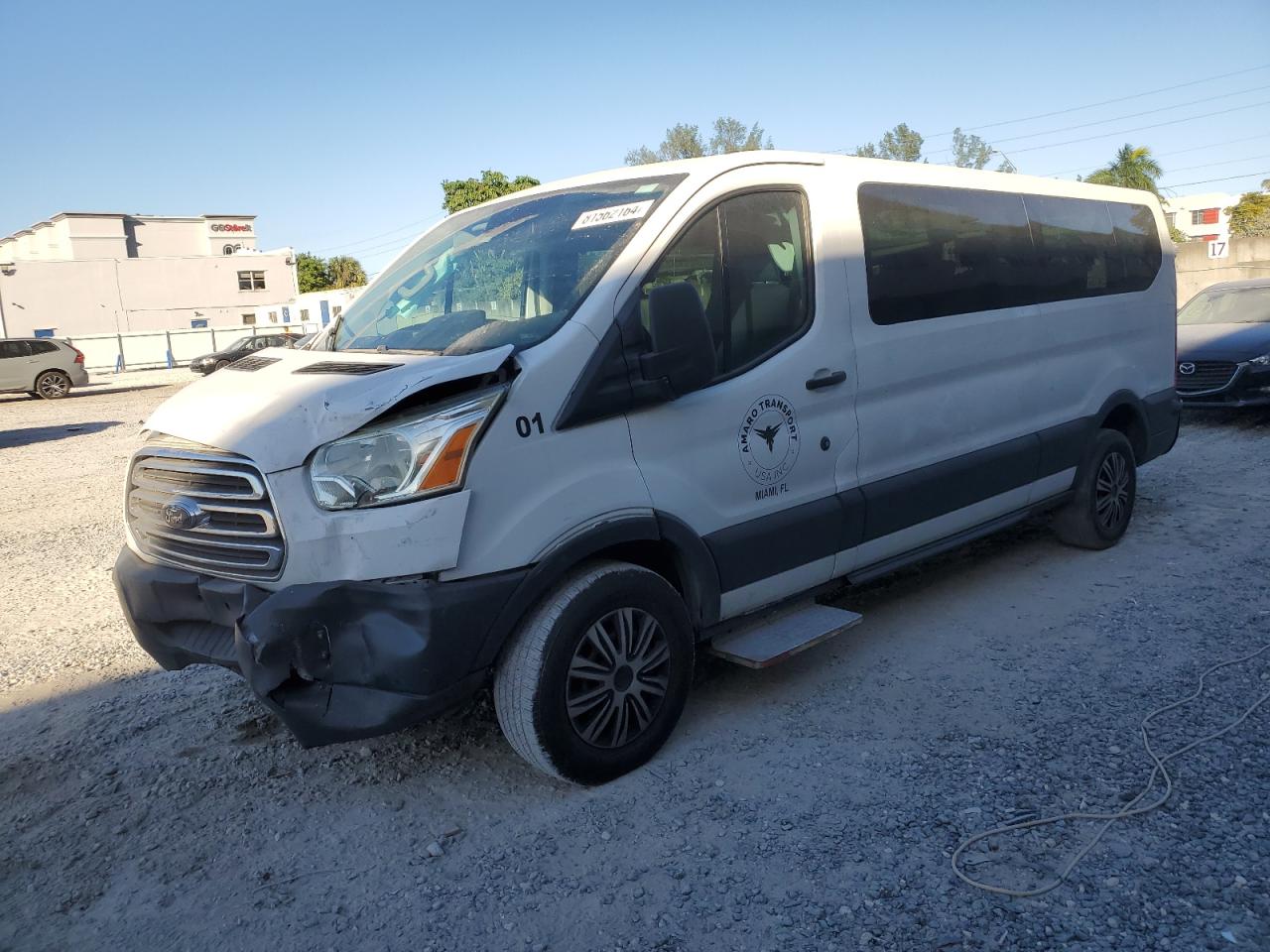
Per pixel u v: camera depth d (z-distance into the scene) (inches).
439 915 110.6
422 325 151.9
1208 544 236.4
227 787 142.3
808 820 125.3
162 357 1871.3
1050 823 121.3
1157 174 1927.9
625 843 122.6
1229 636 178.4
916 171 189.2
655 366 134.0
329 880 118.7
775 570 157.9
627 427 137.0
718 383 149.5
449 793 137.3
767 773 138.0
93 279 2269.9
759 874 114.6
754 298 155.2
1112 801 125.3
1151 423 249.9
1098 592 207.5
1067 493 228.5
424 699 120.5
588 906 110.7
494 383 125.7
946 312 189.0
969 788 130.5
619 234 144.8
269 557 121.1
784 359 157.9
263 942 107.9
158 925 111.8
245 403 130.6
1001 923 103.3
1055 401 218.7
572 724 131.0
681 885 113.4
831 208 168.1
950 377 189.5
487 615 122.9
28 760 154.7
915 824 122.8
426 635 118.7
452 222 185.3
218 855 125.4
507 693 128.5
